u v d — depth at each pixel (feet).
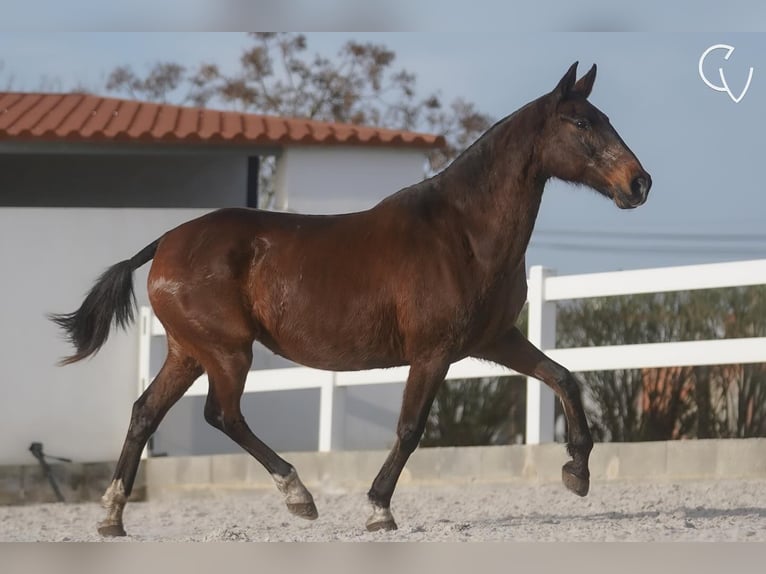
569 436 34.12
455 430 59.72
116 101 89.97
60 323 36.42
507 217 32.45
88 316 36.14
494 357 34.53
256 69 138.31
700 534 30.73
